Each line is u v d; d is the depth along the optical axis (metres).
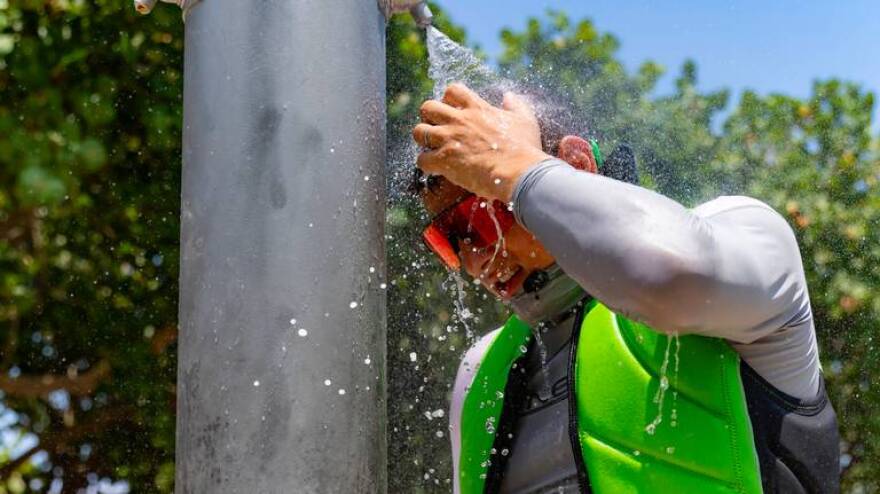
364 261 1.51
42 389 5.02
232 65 1.50
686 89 5.02
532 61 4.99
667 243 1.45
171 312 5.17
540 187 1.56
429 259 3.46
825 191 5.54
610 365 1.59
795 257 1.59
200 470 1.44
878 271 5.35
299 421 1.42
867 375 5.37
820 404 1.58
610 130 4.94
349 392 1.46
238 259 1.46
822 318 5.39
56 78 4.88
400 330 3.62
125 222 5.14
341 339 1.46
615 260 1.47
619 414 1.56
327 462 1.43
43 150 4.78
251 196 1.47
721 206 1.63
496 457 1.70
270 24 1.50
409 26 4.44
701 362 1.54
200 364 1.46
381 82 1.60
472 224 1.75
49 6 4.82
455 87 1.71
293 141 1.48
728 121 5.23
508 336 1.80
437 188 1.77
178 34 4.95
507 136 1.65
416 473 3.59
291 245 1.46
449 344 3.63
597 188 1.52
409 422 3.62
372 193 1.54
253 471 1.41
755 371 1.56
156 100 4.96
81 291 5.19
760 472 1.52
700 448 1.51
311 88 1.50
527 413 1.69
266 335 1.44
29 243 5.24
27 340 5.24
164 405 5.16
